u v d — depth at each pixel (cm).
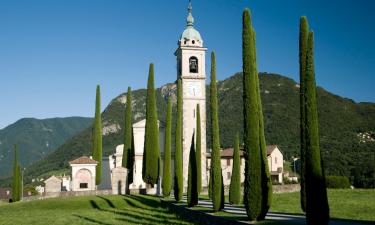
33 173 19988
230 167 10956
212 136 4344
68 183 10400
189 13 8738
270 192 3794
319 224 2667
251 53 3591
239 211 4241
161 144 9081
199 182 6150
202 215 4062
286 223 3200
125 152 8106
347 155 11519
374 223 3403
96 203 6562
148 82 7025
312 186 2697
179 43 8506
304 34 3588
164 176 6347
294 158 13862
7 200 8425
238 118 18188
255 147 3431
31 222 4938
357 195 5975
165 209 5672
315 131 2745
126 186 7681
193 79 8338
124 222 4584
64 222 4825
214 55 4559
